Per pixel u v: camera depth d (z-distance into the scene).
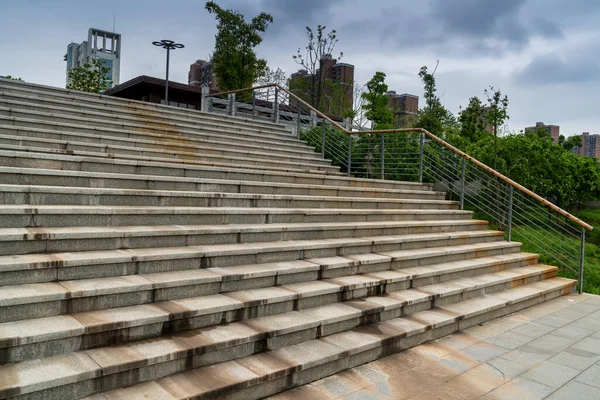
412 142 12.33
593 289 8.06
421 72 27.75
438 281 6.17
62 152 6.34
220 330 3.81
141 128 9.27
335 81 27.36
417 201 8.80
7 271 3.53
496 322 5.77
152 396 2.99
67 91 9.84
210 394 3.12
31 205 4.58
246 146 10.27
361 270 5.60
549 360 4.55
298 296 4.50
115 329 3.37
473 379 4.04
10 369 2.88
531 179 13.91
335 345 4.09
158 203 5.44
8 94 8.62
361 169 12.52
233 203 6.09
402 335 4.51
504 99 14.38
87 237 4.22
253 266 4.86
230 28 23.52
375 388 3.73
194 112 11.44
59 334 3.11
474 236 8.03
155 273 4.27
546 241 11.73
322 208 7.13
